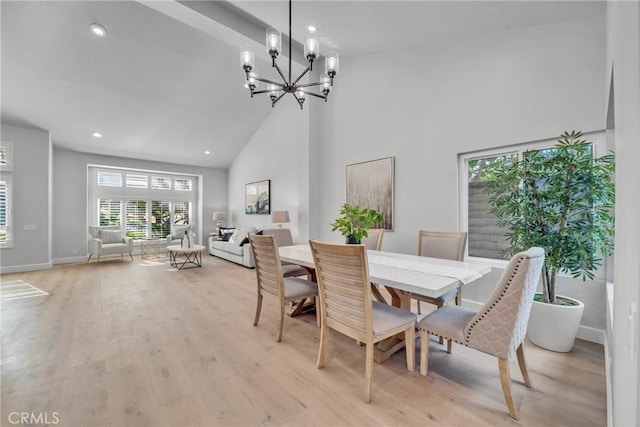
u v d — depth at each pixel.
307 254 2.69
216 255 6.68
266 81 2.42
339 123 4.50
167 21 3.48
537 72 2.55
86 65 3.93
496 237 2.96
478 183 3.07
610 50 1.59
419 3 2.45
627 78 0.68
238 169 7.47
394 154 3.71
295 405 1.53
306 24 3.10
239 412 1.48
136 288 3.91
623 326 0.69
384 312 1.85
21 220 4.92
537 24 2.52
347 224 2.49
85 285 4.06
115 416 1.45
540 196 2.12
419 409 1.51
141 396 1.60
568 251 2.00
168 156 6.90
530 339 2.25
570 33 2.38
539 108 2.54
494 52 2.81
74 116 4.90
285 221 5.18
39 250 5.11
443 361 1.99
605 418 1.44
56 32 3.40
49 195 5.21
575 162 1.96
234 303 3.27
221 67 4.43
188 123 5.71
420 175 3.43
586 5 2.15
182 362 1.97
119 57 3.90
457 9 2.47
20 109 4.54
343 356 2.06
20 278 4.46
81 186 6.18
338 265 1.65
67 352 2.10
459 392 1.65
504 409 1.51
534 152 2.18
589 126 2.29
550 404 1.54
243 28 3.36
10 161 4.81
